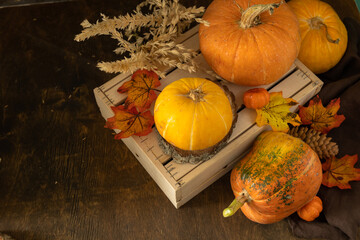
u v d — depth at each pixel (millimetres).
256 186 958
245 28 970
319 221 1047
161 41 1058
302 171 962
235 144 1003
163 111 913
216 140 938
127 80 1061
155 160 987
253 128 1021
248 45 960
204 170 983
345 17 1244
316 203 1021
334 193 1051
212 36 984
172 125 908
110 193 1103
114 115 1001
